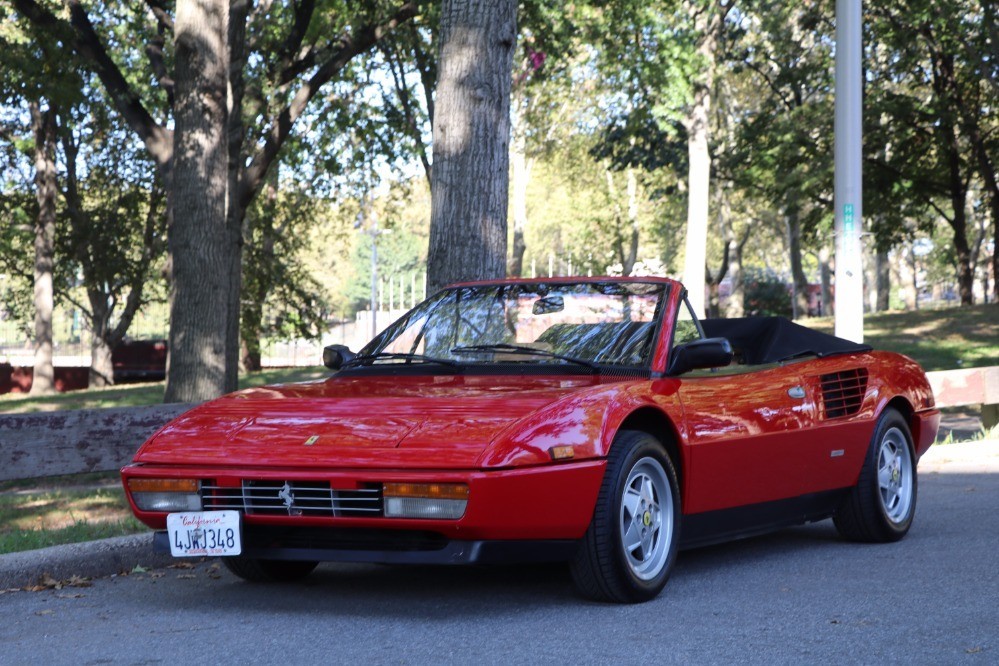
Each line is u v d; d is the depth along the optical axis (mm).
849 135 11375
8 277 46125
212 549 4668
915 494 7023
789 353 6367
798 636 4328
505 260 9281
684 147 37062
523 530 4477
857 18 11359
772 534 7270
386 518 4414
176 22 12766
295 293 40469
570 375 5309
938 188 36812
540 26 21531
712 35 28875
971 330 28891
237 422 4980
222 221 12867
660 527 5109
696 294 28266
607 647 4168
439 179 9172
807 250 67375
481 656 4055
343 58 19062
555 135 45781
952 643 4188
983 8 28922
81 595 5477
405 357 5664
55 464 7426
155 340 49344
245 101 19422
